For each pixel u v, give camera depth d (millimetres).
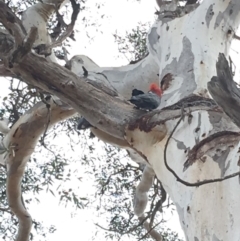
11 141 6461
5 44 4375
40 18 6355
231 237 3174
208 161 3625
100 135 5883
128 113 4297
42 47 4730
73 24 4742
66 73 4387
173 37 5309
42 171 8055
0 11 4078
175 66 4941
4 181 8055
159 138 4137
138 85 6059
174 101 4504
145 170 7086
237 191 3273
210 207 3393
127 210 8578
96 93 4379
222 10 5203
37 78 4375
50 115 5902
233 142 3619
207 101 4098
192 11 5465
